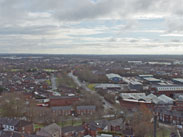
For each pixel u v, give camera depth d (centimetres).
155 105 19712
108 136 11662
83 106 18388
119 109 18288
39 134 11669
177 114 15700
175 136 12288
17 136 10381
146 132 12338
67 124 15112
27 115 16450
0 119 13525
